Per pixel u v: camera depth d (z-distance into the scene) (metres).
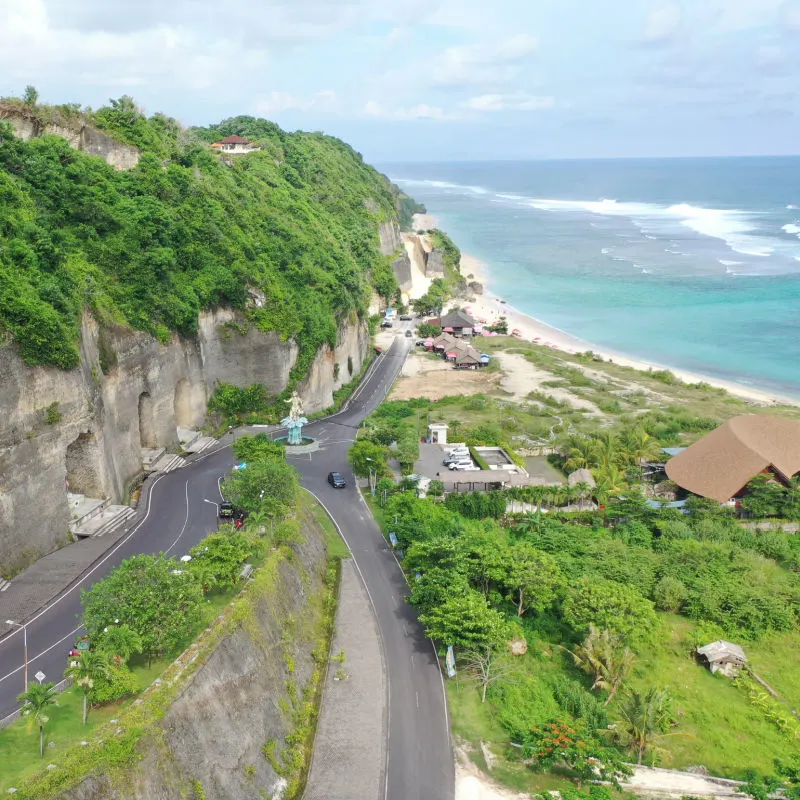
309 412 101.00
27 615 47.38
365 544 66.25
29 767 32.41
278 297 94.81
